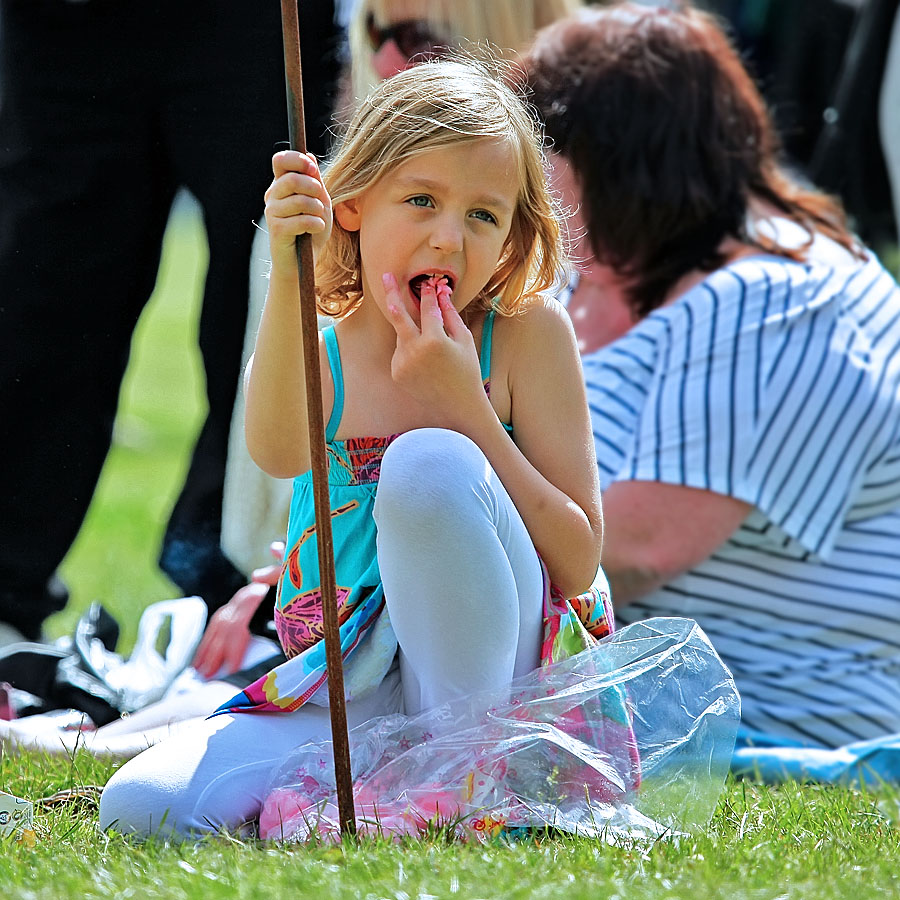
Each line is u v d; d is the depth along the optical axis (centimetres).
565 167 1501
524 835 949
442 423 1040
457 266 1019
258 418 1034
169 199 1661
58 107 1590
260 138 1587
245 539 1572
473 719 973
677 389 1477
